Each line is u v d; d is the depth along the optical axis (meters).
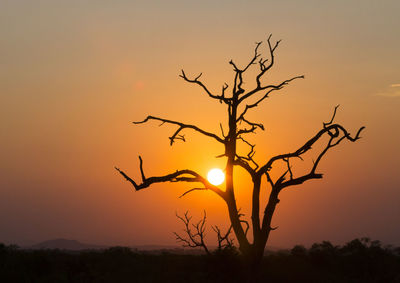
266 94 24.92
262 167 23.88
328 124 23.52
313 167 23.62
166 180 23.22
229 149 23.95
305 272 45.66
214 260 38.84
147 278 42.81
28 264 44.88
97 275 43.06
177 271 45.56
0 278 40.34
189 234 29.17
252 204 23.86
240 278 37.59
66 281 41.50
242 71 24.00
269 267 45.81
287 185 23.75
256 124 24.30
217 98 24.05
